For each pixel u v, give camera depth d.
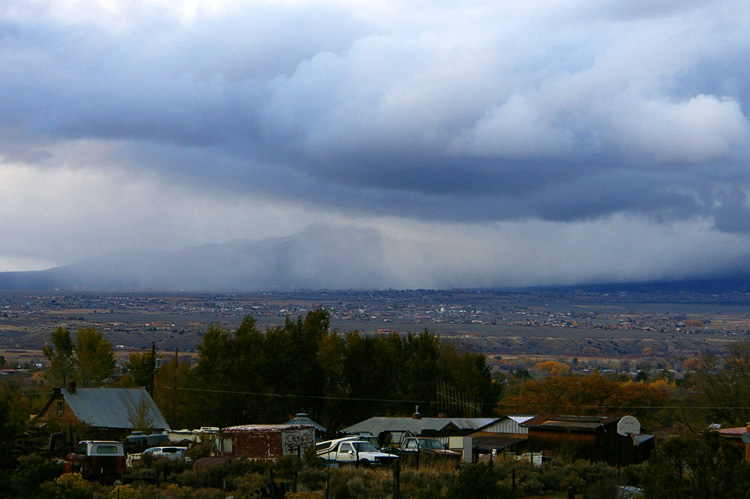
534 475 39.62
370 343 82.19
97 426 64.12
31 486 26.89
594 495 32.00
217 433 50.03
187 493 32.97
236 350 74.94
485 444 55.94
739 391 79.44
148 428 62.38
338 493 33.31
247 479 36.66
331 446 45.22
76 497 25.89
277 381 76.19
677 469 22.89
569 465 43.78
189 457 46.41
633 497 28.23
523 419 61.47
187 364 89.50
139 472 39.28
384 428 64.56
